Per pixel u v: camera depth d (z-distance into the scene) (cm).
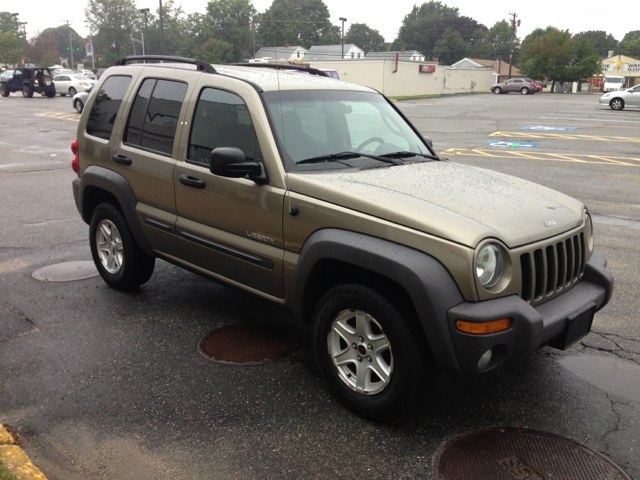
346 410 331
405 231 289
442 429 314
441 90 6159
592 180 1060
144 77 458
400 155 402
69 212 823
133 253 480
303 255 327
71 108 2961
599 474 278
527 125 2250
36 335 423
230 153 335
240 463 284
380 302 296
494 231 285
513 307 280
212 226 390
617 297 506
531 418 325
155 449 294
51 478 272
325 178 335
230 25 7638
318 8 9288
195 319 455
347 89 431
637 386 362
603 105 3478
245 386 356
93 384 356
